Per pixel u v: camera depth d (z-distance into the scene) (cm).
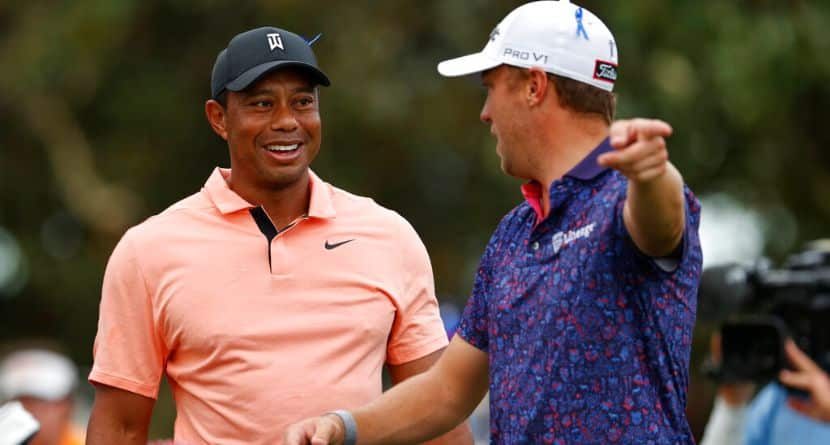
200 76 4712
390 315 1619
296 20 4428
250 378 1556
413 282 1653
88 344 5209
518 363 1364
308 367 1566
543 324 1338
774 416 1997
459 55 4394
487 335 1461
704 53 4016
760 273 1825
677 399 1327
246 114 1598
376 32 4359
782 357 1786
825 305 1802
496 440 1398
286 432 1404
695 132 4222
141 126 4781
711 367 1845
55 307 5159
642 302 1303
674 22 4003
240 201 1608
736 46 3909
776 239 4450
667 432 1316
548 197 1384
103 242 4853
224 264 1585
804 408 1959
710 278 1753
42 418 2341
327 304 1587
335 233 1622
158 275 1588
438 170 4756
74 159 4731
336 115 4347
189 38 4728
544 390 1330
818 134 4397
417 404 1485
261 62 1588
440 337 1670
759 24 3950
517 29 1398
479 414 3516
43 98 4691
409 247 1656
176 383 1605
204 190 1639
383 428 1470
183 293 1575
